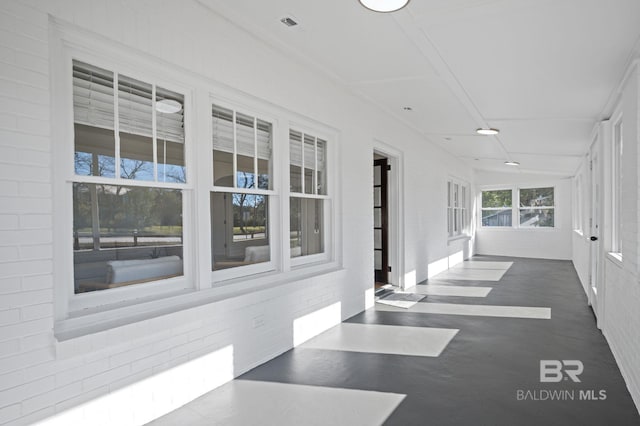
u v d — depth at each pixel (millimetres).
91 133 2348
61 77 2168
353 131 4922
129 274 2594
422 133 7047
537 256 11695
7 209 1871
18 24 1906
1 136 1852
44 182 1994
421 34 3084
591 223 5762
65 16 2088
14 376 1897
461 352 3744
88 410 2205
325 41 3336
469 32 2994
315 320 4203
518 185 12062
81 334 2135
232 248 3379
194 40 2805
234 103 3289
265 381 3104
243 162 3420
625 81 3365
